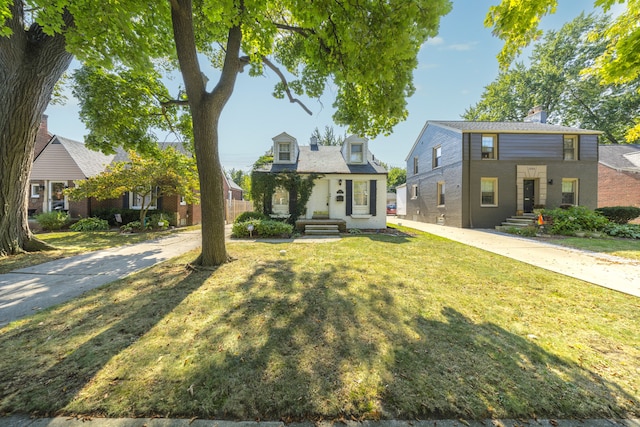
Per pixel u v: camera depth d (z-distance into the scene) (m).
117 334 2.53
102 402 1.67
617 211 11.22
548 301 3.50
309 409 1.65
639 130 6.27
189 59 4.68
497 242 8.30
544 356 2.23
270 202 11.63
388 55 3.93
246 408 1.65
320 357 2.17
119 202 14.05
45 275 4.56
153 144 8.81
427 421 1.58
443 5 3.68
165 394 1.75
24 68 5.85
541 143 12.52
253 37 5.15
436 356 2.20
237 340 2.42
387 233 10.65
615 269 5.11
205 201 5.14
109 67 4.74
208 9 3.77
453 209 13.20
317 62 5.62
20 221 6.48
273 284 4.04
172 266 5.14
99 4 3.58
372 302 3.38
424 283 4.20
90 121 7.18
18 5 5.50
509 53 4.61
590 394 1.79
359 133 6.55
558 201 12.43
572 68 21.05
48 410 1.61
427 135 16.19
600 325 2.82
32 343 2.36
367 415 1.61
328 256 6.10
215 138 5.09
